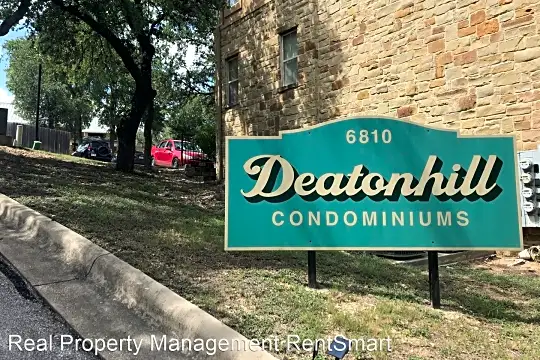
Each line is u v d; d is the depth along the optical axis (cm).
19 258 480
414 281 572
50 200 733
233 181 454
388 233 451
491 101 838
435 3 928
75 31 1577
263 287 439
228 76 1528
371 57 1048
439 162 456
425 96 941
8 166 1123
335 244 451
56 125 4922
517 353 368
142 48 1541
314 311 390
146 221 691
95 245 484
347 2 1105
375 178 457
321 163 459
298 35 1237
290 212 453
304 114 1210
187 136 3177
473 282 635
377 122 462
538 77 782
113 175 1324
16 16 1298
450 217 452
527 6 798
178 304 353
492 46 840
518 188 454
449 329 397
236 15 1469
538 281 666
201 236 629
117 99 3394
